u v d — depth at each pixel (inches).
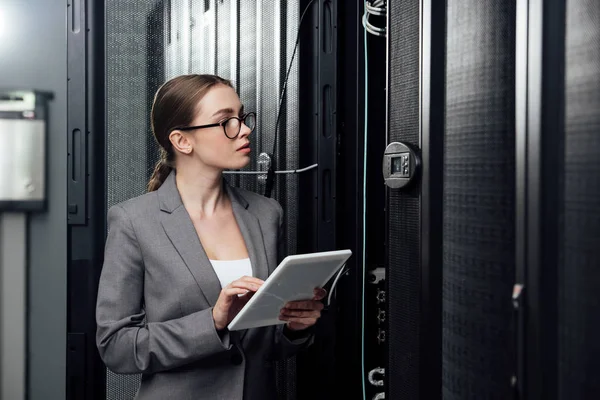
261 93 85.2
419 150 55.5
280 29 85.0
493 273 47.1
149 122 80.6
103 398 78.0
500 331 46.4
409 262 58.3
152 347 55.2
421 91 54.1
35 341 77.3
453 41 51.9
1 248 76.1
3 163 76.0
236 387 57.8
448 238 52.7
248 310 50.8
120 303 57.0
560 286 39.8
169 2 81.5
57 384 77.9
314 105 84.8
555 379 40.1
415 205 56.9
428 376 54.1
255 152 85.7
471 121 49.4
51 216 77.7
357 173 85.3
